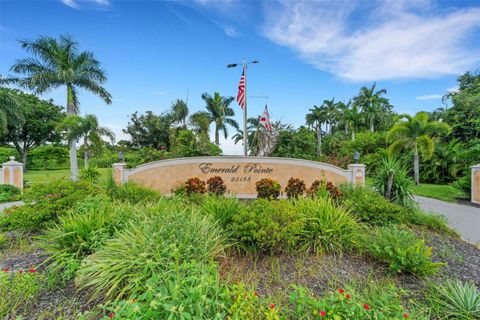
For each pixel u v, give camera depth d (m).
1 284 2.58
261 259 3.45
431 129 15.70
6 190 11.12
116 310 1.91
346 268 3.29
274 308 2.13
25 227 4.52
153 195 6.88
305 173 9.91
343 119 37.91
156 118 28.75
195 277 2.16
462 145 16.05
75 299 2.53
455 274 3.32
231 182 9.87
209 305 2.03
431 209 8.85
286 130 21.28
